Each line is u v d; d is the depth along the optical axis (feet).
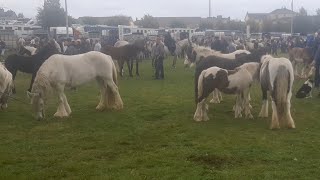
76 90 56.95
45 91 38.11
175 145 29.30
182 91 55.31
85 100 48.96
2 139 31.42
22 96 52.75
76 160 26.21
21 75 76.13
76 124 36.17
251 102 46.44
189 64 90.22
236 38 146.30
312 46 64.95
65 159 26.45
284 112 33.65
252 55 43.75
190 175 23.16
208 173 23.52
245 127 34.42
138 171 23.97
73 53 79.15
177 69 86.79
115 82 42.16
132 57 73.00
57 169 24.52
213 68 36.65
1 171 24.18
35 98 37.70
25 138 31.71
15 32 156.76
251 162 25.41
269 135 31.68
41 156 27.14
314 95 50.19
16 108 43.88
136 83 64.54
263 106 37.91
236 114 37.99
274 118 33.42
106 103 42.16
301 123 35.76
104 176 23.16
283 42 132.98
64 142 30.45
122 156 27.04
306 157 26.25
